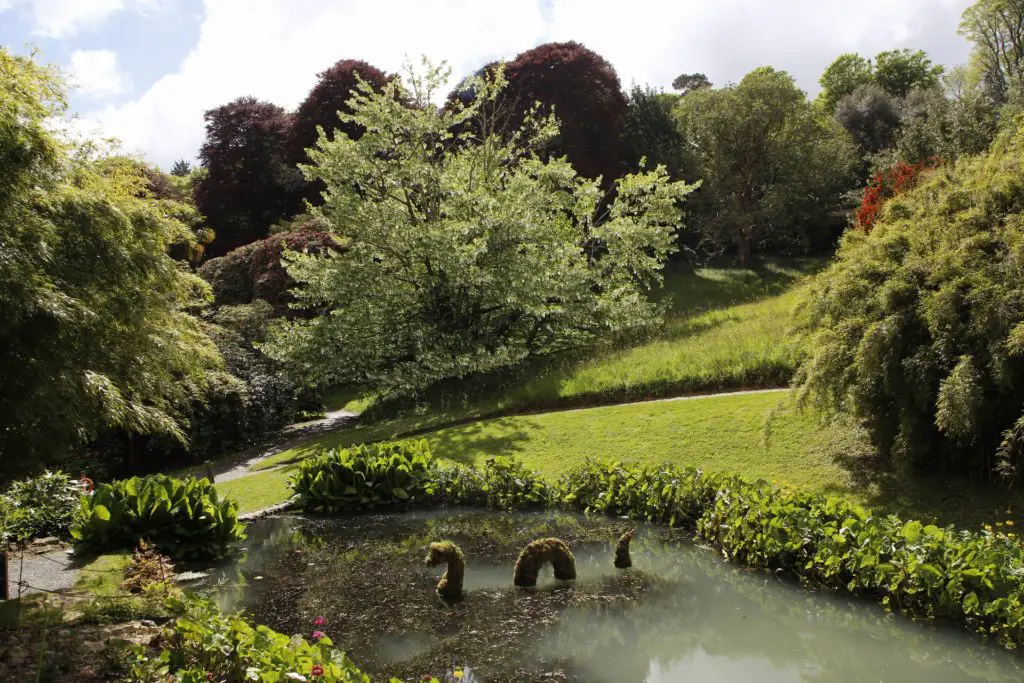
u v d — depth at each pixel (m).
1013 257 7.08
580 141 34.81
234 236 38.75
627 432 11.92
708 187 37.16
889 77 52.31
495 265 19.69
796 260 36.62
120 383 7.26
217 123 38.38
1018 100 23.23
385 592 6.50
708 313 22.78
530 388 16.00
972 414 6.97
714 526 7.80
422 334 18.89
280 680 3.54
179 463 16.78
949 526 6.62
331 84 34.69
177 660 3.85
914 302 7.85
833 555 6.27
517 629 5.52
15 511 8.66
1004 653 4.95
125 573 6.96
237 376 20.11
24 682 4.07
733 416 11.37
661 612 5.84
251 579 7.16
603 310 20.94
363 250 20.09
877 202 17.47
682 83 71.50
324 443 15.88
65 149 7.43
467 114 21.83
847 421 9.68
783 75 37.47
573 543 8.05
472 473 10.62
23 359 5.42
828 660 4.88
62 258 6.34
